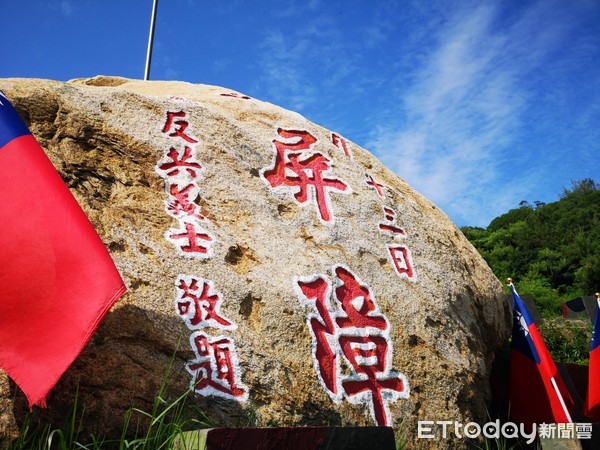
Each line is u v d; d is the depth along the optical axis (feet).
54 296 6.37
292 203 10.15
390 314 9.60
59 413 6.82
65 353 6.23
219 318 8.13
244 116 11.07
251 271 8.84
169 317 7.80
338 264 9.65
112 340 7.34
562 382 10.59
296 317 8.70
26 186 6.64
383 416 8.63
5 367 6.18
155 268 8.14
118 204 8.67
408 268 10.43
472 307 11.00
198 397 7.49
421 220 11.44
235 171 9.93
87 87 9.73
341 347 8.84
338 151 11.57
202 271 8.43
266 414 7.75
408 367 9.23
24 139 6.88
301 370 8.30
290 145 10.98
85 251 6.51
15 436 6.53
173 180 9.30
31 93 8.95
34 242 6.46
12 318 6.28
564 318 26.71
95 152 9.00
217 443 5.80
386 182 11.87
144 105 9.89
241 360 7.93
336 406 8.34
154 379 7.37
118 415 7.06
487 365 10.91
